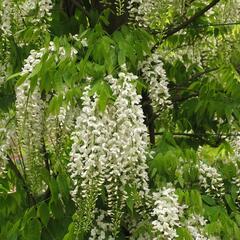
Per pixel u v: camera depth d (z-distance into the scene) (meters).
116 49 2.41
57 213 2.52
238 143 2.70
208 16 2.92
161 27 2.63
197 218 2.48
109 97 2.29
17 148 2.64
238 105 2.63
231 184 2.64
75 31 2.65
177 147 2.52
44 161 2.62
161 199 2.42
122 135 2.30
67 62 2.36
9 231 2.53
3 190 2.71
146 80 2.54
